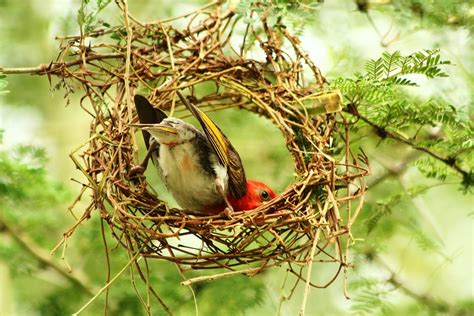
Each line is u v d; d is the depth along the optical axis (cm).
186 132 1077
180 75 1125
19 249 1383
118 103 1086
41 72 1078
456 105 1203
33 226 1375
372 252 1318
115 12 1241
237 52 1234
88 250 1379
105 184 1022
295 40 1154
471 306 1370
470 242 1631
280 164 1463
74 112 1652
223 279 1366
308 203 1050
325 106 1097
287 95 1134
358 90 1095
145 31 1138
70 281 1378
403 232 1333
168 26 1155
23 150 1322
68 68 1112
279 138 1479
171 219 1013
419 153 1302
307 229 1025
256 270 1016
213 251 1041
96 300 1359
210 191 1105
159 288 1347
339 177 1066
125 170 1053
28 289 1469
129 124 1046
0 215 1361
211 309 1348
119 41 1140
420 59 1061
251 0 1113
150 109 1070
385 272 1314
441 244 1405
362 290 1280
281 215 1022
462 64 1235
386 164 1320
